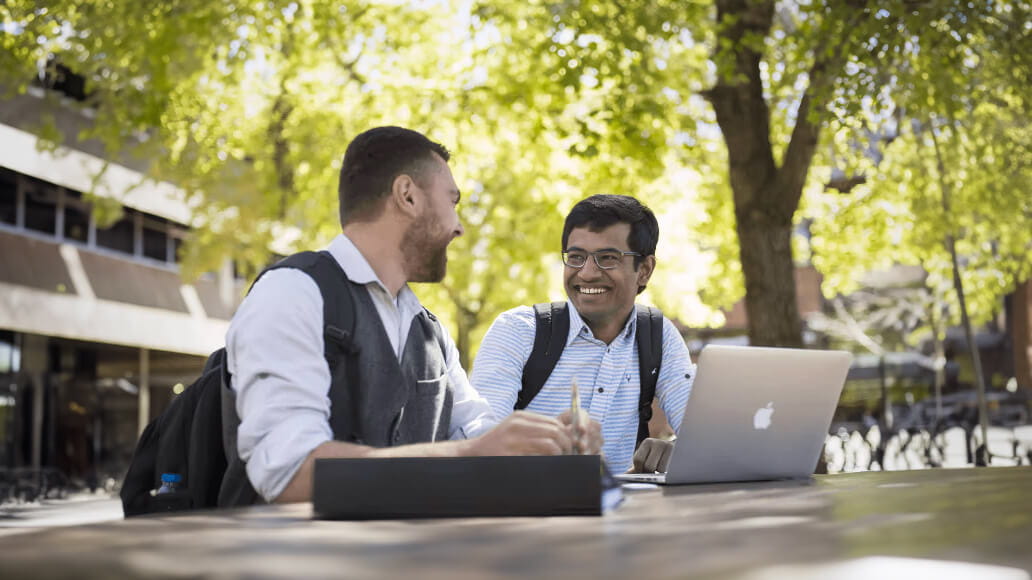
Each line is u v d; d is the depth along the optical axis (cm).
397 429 265
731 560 92
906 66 938
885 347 3059
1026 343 3206
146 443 266
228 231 1438
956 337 3011
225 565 95
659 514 157
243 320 248
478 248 1603
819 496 183
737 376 265
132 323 2283
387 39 1238
